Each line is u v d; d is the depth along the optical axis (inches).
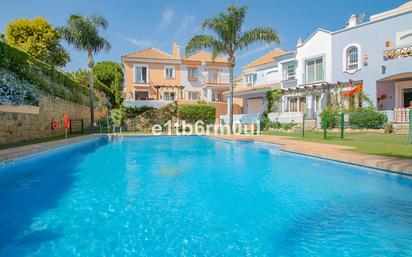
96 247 113.2
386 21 689.0
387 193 191.0
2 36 899.4
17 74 480.4
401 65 659.4
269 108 941.2
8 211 156.7
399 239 122.0
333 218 148.1
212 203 175.5
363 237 124.6
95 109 1052.5
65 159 352.2
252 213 157.2
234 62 729.6
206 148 494.9
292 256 107.4
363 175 241.0
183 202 177.2
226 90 1266.0
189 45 718.5
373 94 717.3
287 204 172.6
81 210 159.6
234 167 302.4
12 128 419.2
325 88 779.4
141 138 687.7
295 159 335.0
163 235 126.4
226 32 694.5
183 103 1079.6
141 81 1200.2
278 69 1008.9
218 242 120.0
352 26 757.3
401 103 705.6
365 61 731.4
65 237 122.8
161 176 257.1
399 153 287.7
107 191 201.9
